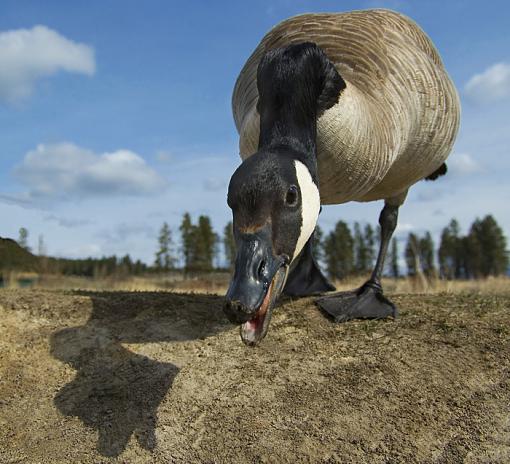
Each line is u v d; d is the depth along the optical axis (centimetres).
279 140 33
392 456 33
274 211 29
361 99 39
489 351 42
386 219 54
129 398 40
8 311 51
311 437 35
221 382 40
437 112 47
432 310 50
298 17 49
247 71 46
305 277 55
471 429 34
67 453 35
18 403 40
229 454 34
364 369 40
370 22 47
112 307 53
